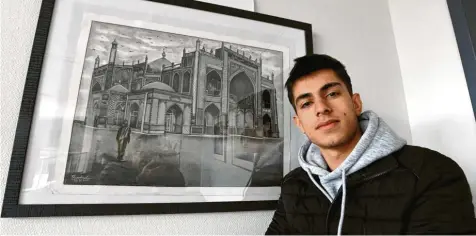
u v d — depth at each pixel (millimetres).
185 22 708
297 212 601
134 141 619
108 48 640
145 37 671
